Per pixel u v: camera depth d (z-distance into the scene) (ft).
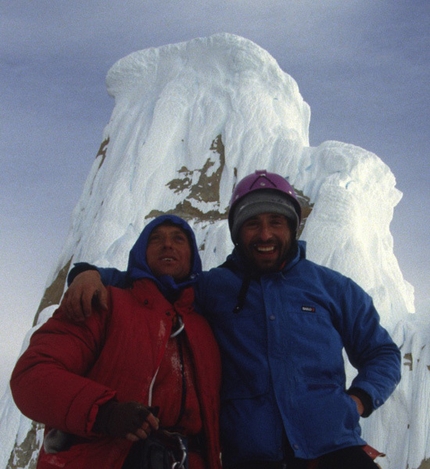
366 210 37.55
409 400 28.30
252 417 10.95
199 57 44.83
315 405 10.91
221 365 11.62
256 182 12.25
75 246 42.50
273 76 43.86
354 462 10.73
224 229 36.29
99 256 37.88
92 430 9.49
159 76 45.78
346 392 11.51
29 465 33.30
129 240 37.86
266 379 11.14
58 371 9.78
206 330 11.59
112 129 45.14
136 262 11.46
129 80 46.52
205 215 38.99
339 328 12.07
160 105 42.75
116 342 10.55
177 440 10.20
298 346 11.30
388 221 39.47
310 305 11.70
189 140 41.57
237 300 11.85
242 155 39.88
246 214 12.03
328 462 10.80
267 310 11.53
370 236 36.73
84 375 10.59
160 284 11.25
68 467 9.88
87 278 10.80
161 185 40.63
